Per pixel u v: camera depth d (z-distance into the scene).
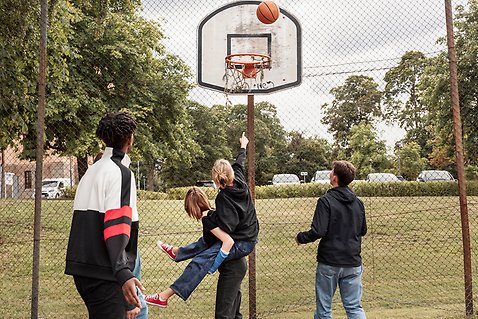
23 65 8.18
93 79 16.77
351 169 4.78
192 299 7.09
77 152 15.03
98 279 2.92
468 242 5.82
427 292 7.50
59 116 14.18
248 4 6.79
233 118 42.09
